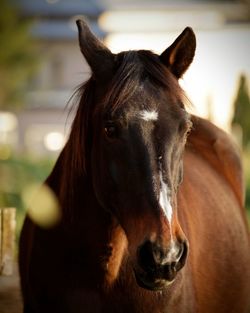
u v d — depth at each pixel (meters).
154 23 46.91
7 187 15.66
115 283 5.52
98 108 5.30
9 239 8.04
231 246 6.90
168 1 48.19
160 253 4.74
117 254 5.50
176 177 5.08
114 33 46.53
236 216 7.29
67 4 49.84
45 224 5.85
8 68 40.56
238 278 6.95
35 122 47.78
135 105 5.02
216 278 6.50
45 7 49.62
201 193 6.75
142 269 4.84
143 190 4.90
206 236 6.46
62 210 5.74
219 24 45.66
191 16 46.53
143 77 5.18
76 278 5.66
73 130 5.64
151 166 4.90
